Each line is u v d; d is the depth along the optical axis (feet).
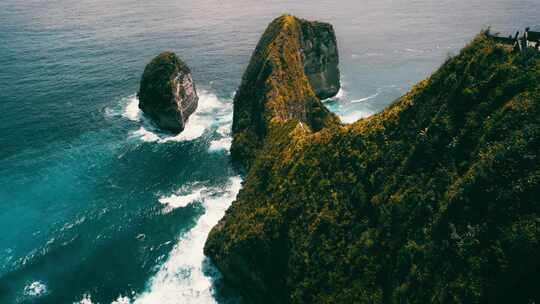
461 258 115.75
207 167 282.15
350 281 147.95
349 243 155.53
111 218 234.99
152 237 223.10
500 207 112.16
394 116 162.50
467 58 147.13
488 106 130.52
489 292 108.37
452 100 142.20
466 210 119.55
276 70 297.74
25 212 237.66
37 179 264.72
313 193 178.09
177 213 239.71
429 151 141.79
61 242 218.38
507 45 142.92
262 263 183.42
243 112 312.71
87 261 208.03
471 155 128.47
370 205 155.53
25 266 204.44
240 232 193.77
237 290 199.31
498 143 120.06
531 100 117.80
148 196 253.24
